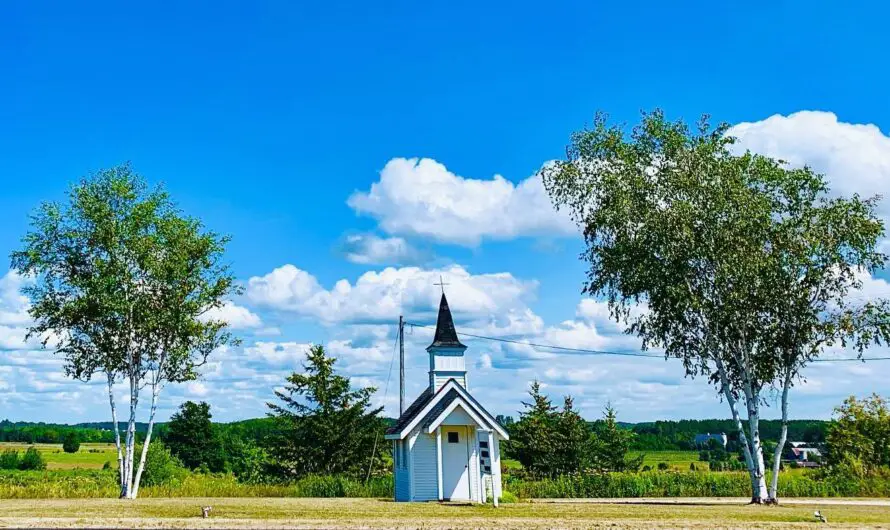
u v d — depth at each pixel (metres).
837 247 35.88
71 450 118.62
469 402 36.12
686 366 38.28
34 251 38.47
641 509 31.38
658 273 36.41
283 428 70.88
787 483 47.09
